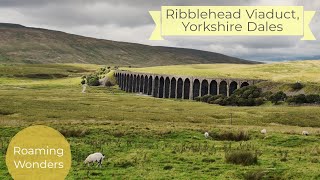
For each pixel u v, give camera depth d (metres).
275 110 77.88
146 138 35.28
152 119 61.28
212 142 34.06
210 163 24.03
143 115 66.69
